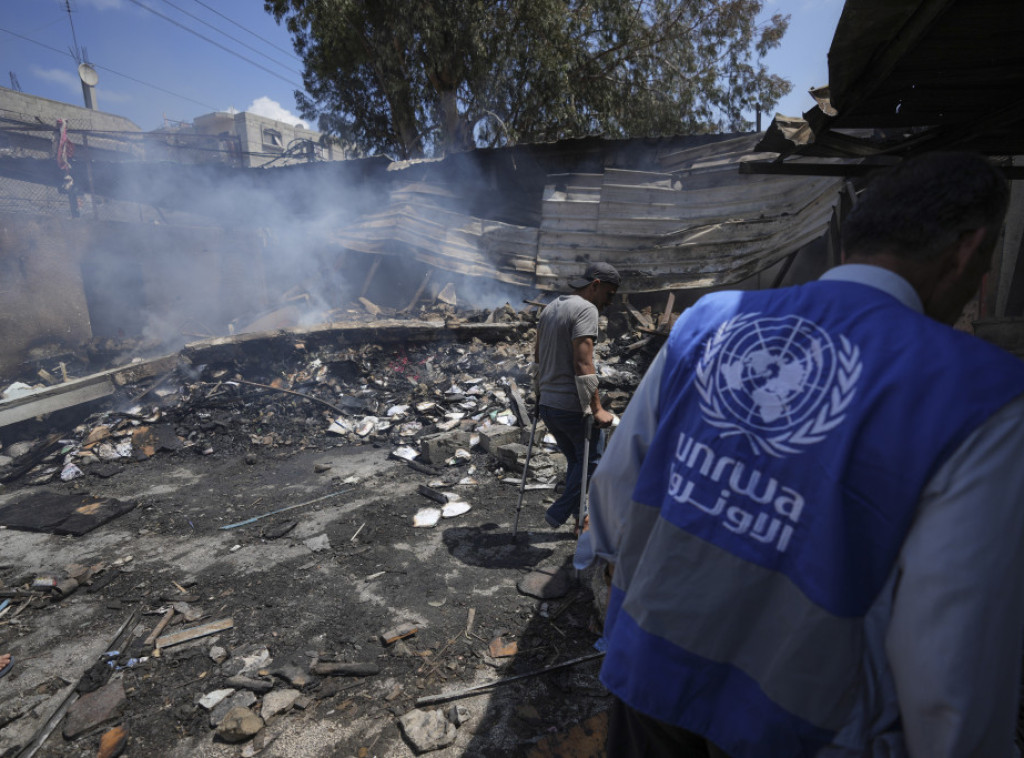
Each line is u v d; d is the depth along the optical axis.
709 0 18.22
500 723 2.25
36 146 13.24
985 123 3.25
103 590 3.35
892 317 0.80
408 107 18.56
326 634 2.84
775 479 0.82
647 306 9.92
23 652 2.81
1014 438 0.67
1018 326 5.07
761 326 0.91
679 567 0.90
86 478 5.30
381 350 7.87
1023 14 2.16
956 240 0.85
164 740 2.24
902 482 0.71
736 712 0.84
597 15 17.81
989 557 0.66
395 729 2.25
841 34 2.43
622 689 0.95
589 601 3.02
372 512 4.26
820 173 4.22
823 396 0.79
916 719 0.71
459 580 3.29
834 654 0.76
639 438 1.05
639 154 10.56
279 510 4.40
